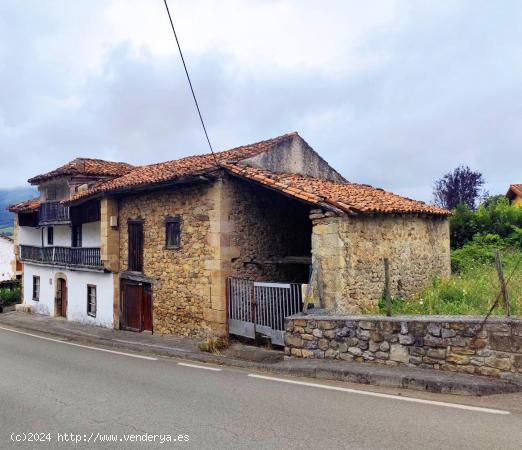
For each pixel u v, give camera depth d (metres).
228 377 7.97
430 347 7.03
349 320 7.98
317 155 15.60
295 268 13.51
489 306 9.12
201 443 4.79
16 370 9.07
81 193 16.94
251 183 11.75
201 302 12.26
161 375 8.33
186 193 12.78
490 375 6.45
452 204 31.23
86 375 8.46
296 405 6.00
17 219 24.28
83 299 18.17
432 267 14.15
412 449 4.43
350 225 10.28
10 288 28.91
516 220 19.67
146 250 14.35
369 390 6.63
